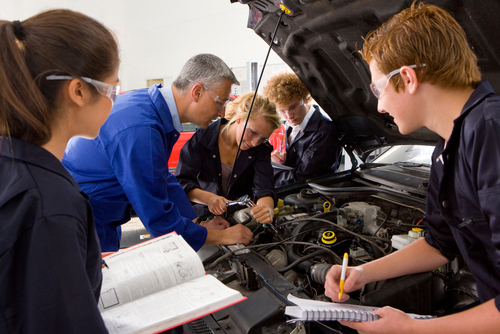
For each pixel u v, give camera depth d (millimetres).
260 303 1195
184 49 8477
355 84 2006
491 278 948
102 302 940
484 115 793
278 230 1947
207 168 2332
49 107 686
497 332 749
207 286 975
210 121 1687
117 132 1396
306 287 1509
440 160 1049
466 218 918
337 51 1832
